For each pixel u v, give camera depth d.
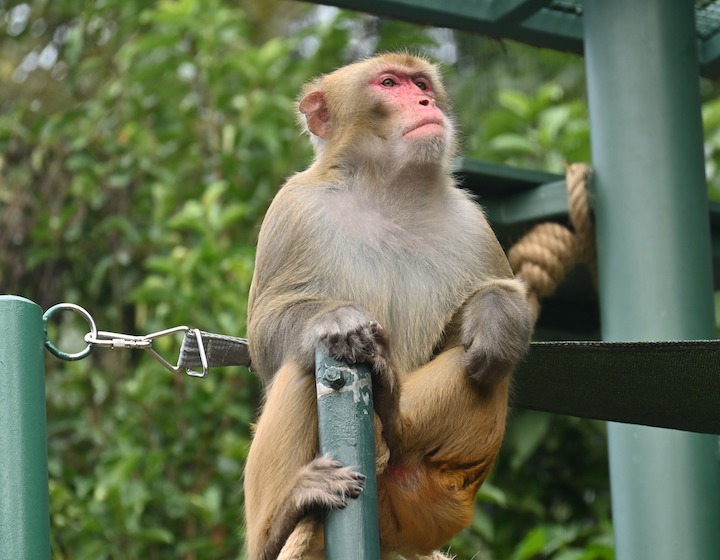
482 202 11.13
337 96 9.12
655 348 7.11
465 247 8.66
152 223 16.11
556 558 12.23
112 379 15.95
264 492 7.44
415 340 8.40
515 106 15.77
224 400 14.29
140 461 14.12
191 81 16.88
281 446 7.43
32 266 16.00
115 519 13.36
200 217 14.48
